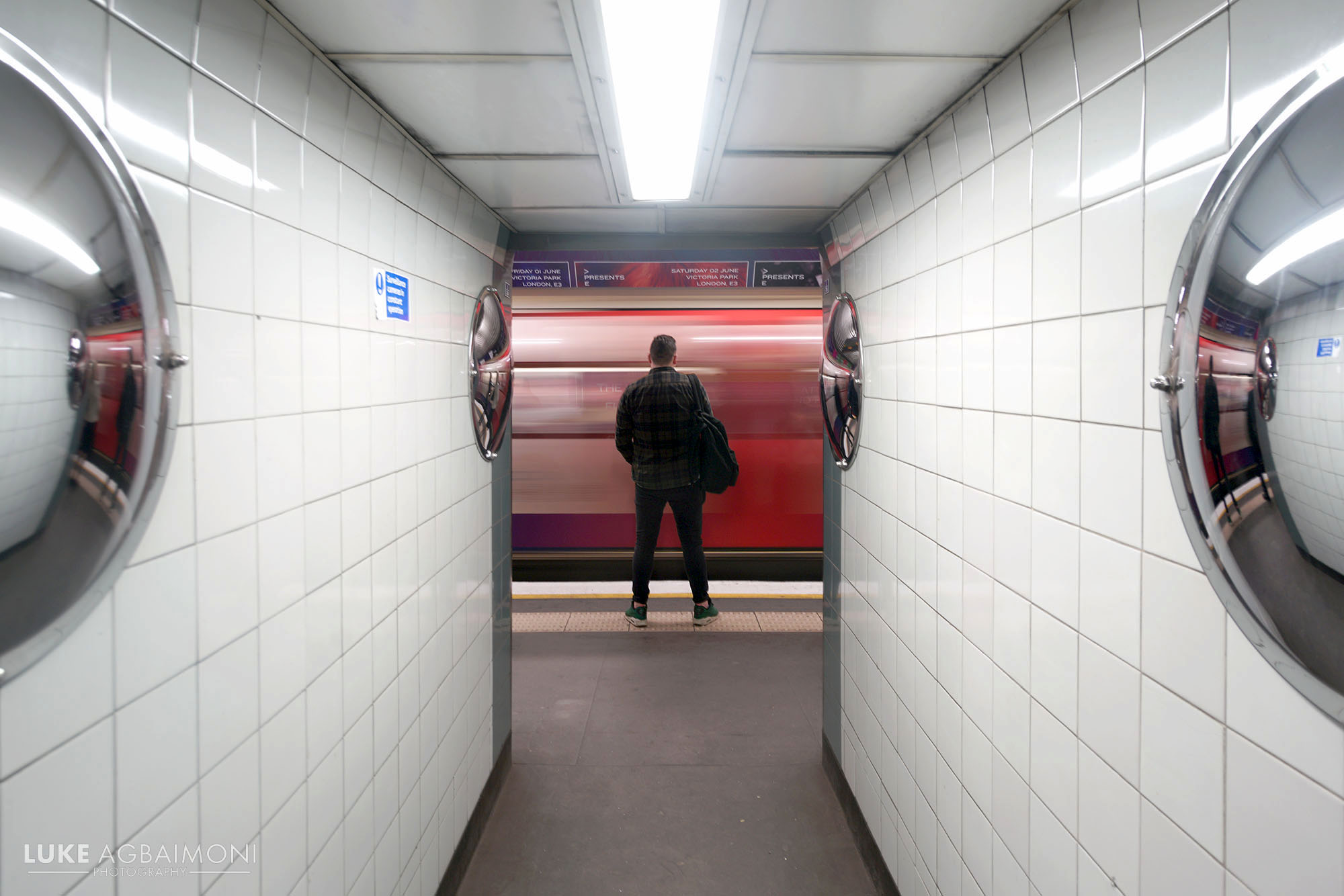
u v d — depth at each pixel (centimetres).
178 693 88
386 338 152
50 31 69
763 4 100
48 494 66
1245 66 75
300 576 117
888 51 116
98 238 71
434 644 183
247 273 101
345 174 131
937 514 159
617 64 118
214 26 92
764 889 206
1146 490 91
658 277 321
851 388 227
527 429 476
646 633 404
